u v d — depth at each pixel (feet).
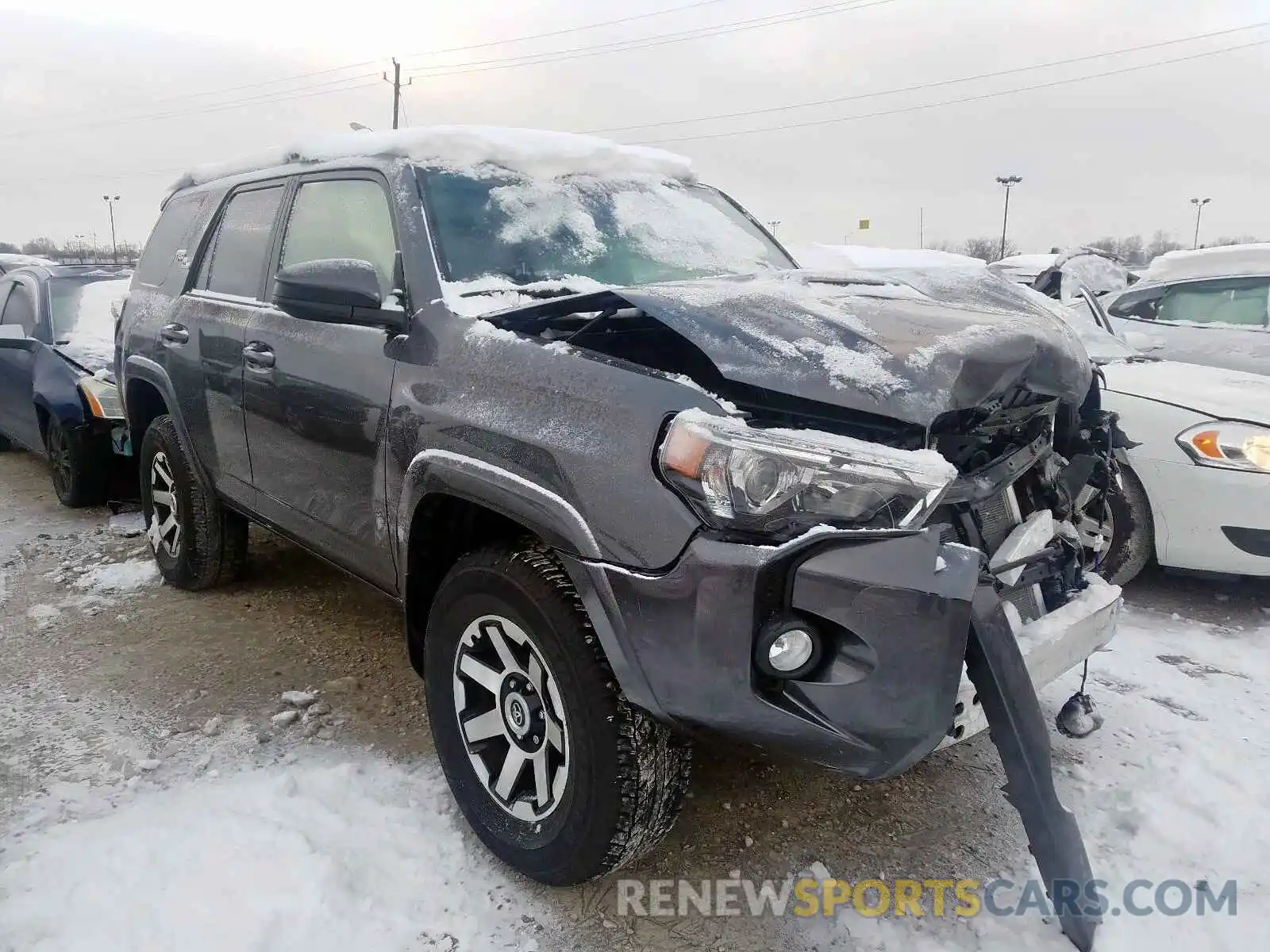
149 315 13.83
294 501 10.48
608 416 6.53
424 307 8.43
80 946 6.76
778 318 6.89
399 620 13.25
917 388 6.20
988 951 6.89
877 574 5.73
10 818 8.40
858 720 5.84
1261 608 13.52
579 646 6.63
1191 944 6.84
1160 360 15.31
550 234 9.62
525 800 7.50
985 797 8.95
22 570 15.31
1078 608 8.00
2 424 22.15
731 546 5.87
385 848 7.98
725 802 8.82
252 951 6.72
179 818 8.32
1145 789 8.80
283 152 11.91
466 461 7.35
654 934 7.12
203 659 11.91
